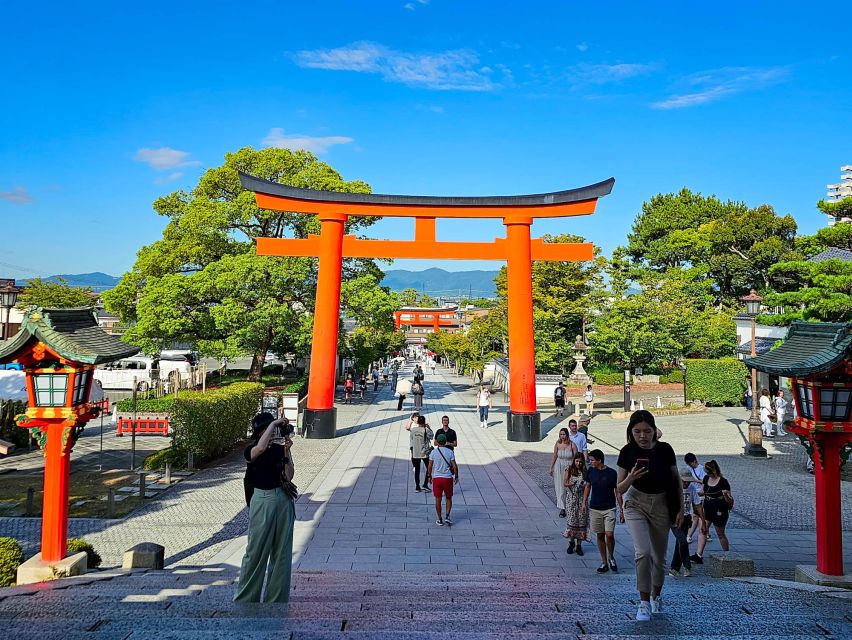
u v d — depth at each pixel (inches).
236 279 1203.9
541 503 557.9
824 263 895.7
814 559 423.8
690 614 221.6
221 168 1373.0
